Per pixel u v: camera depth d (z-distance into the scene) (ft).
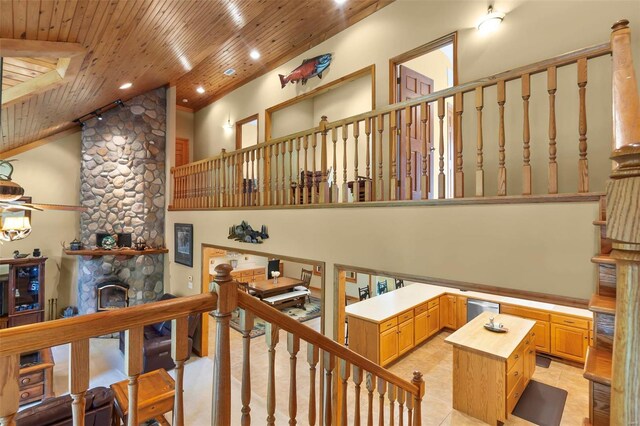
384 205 10.17
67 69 12.07
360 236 10.83
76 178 22.68
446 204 8.80
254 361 17.22
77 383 2.79
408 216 9.61
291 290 29.45
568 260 6.95
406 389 7.74
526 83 7.64
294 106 23.06
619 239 2.44
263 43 19.13
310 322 24.39
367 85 20.25
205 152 27.96
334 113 22.35
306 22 17.08
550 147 7.32
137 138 23.29
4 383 2.42
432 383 15.97
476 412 13.32
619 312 2.54
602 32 9.61
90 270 21.39
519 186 10.96
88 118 21.61
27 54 10.17
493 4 11.66
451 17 12.76
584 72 6.86
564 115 10.16
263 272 33.27
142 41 13.30
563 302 7.01
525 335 15.15
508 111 11.27
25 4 8.07
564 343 18.22
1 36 9.02
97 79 15.16
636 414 2.45
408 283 26.04
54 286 21.80
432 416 13.47
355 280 28.27
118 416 10.14
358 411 6.02
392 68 14.73
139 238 22.99
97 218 21.94
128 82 18.31
